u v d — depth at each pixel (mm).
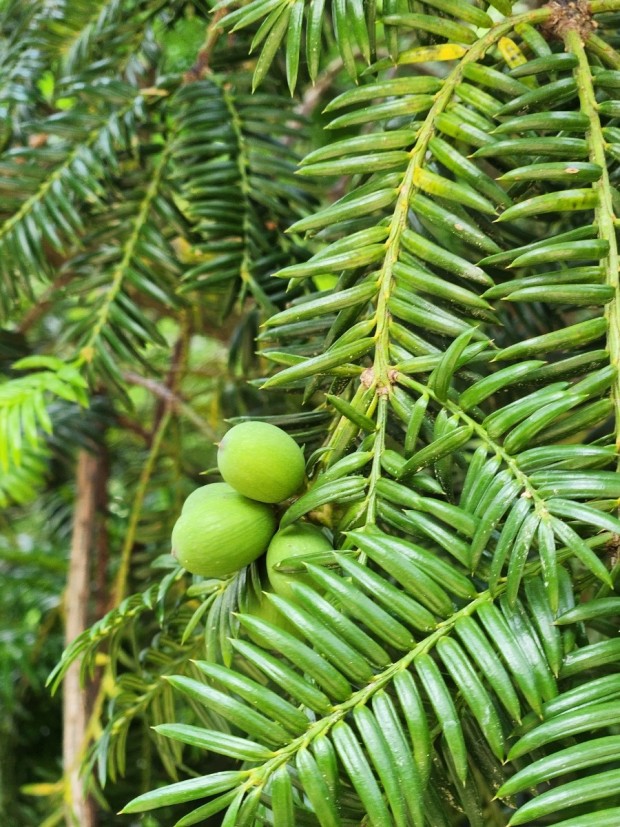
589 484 239
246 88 441
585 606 234
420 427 272
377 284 281
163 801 223
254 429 276
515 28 303
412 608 237
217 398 591
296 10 301
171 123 493
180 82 436
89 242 428
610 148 281
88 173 417
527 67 293
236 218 406
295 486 277
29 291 441
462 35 305
